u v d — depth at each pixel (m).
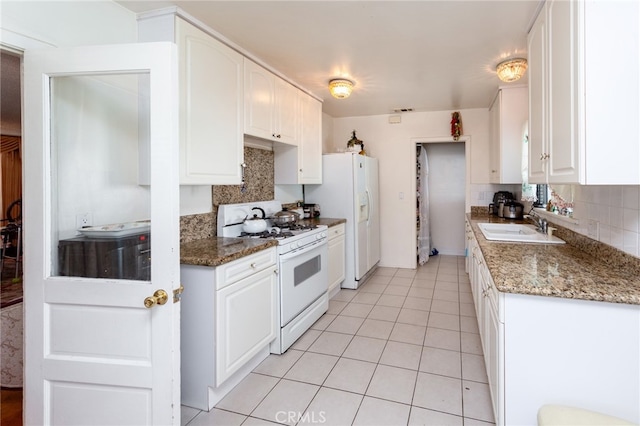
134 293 1.49
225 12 2.05
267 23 2.19
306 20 2.16
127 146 1.75
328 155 4.17
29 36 1.58
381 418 1.85
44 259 1.54
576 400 1.38
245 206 2.97
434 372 2.29
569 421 1.14
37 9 1.61
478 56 2.74
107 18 1.93
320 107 4.00
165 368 1.48
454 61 2.85
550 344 1.40
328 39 2.43
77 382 1.54
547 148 1.75
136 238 1.57
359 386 2.15
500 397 1.48
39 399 1.55
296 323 2.78
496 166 3.87
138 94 1.70
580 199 2.19
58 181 1.61
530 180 2.12
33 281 1.54
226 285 2.00
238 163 2.50
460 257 5.80
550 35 1.70
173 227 1.48
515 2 1.94
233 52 2.46
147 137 1.64
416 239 5.06
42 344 1.54
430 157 6.04
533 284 1.43
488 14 2.08
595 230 1.97
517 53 2.68
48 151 1.53
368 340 2.78
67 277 1.56
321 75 3.20
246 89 2.61
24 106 1.52
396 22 2.19
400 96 3.93
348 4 1.97
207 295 1.93
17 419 1.92
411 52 2.66
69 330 1.54
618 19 1.26
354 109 4.61
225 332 1.99
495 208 4.35
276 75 3.05
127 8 2.00
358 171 4.15
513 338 1.44
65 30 1.73
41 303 1.54
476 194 4.62
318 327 3.04
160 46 1.46
